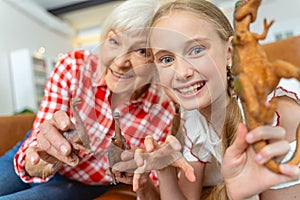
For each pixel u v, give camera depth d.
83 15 4.00
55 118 0.45
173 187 0.52
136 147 0.46
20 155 0.59
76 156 0.45
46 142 0.45
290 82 0.51
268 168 0.29
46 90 0.70
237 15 0.29
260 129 0.28
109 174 0.47
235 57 0.29
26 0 3.37
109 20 0.62
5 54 2.99
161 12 0.50
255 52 0.28
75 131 0.44
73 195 0.66
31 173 0.59
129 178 0.46
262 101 0.27
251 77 0.27
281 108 0.45
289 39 1.00
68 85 0.65
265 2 3.14
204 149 0.46
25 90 3.03
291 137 0.42
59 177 0.72
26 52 3.03
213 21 0.44
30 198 0.57
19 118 1.00
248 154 0.32
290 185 0.43
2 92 2.87
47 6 3.75
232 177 0.33
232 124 0.43
